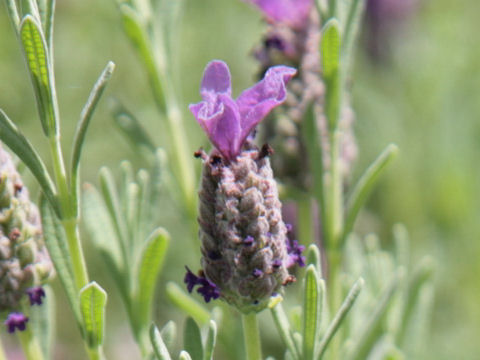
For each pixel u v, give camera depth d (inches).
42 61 15.8
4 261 16.2
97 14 32.4
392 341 18.8
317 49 19.0
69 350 27.4
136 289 17.7
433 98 32.5
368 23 32.9
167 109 19.2
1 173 16.1
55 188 16.8
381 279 19.3
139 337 17.6
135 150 19.2
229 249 15.8
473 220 30.4
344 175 19.1
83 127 16.0
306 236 19.0
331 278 18.0
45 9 16.1
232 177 15.8
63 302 27.5
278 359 25.3
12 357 26.1
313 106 17.9
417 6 33.2
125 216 18.0
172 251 27.7
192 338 16.3
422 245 30.2
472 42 33.9
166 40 19.2
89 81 31.7
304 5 19.0
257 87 15.8
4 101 29.0
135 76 32.2
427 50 33.4
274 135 19.0
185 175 19.2
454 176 30.9
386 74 33.3
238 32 33.7
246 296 15.9
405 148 31.7
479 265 29.1
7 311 16.3
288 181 19.0
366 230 30.6
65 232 16.4
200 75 32.8
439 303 29.1
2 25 29.7
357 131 32.9
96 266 27.6
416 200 30.9
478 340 27.9
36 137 29.5
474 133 32.3
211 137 15.8
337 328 16.1
